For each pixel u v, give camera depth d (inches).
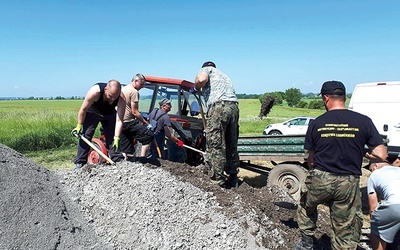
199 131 288.8
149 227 135.6
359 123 116.4
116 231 140.2
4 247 113.4
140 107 297.7
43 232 123.6
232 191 175.0
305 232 131.3
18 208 127.7
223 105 170.9
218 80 173.8
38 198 136.8
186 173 182.5
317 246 145.1
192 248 130.6
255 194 187.0
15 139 505.0
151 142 246.5
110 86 176.4
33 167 167.5
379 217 130.6
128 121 227.0
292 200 196.2
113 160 187.0
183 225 139.0
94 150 187.3
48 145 520.4
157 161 194.9
